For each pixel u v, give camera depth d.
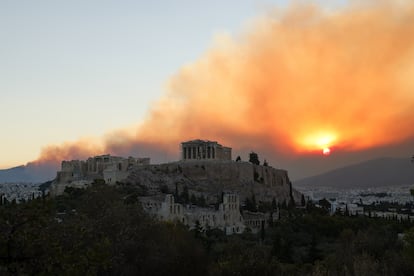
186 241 109.50
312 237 189.62
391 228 197.50
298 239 197.75
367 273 90.94
